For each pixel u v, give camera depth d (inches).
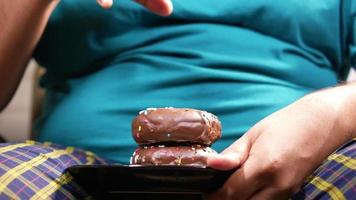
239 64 38.7
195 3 40.1
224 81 37.9
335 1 42.3
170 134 28.8
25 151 30.0
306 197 27.6
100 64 40.7
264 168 27.5
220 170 27.0
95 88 38.8
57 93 41.3
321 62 42.1
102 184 27.6
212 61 38.4
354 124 30.0
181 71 38.0
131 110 37.4
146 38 39.8
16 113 62.0
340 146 29.5
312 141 28.5
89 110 37.7
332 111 29.5
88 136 37.2
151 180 26.6
